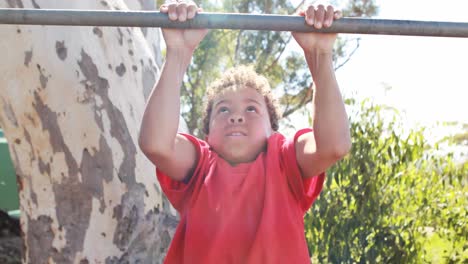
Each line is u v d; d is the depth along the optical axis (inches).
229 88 103.3
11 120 154.9
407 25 92.8
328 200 188.2
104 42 155.6
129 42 160.2
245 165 99.3
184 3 91.5
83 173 149.9
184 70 96.6
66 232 150.6
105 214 149.6
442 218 201.2
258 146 100.6
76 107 150.1
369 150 188.9
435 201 199.0
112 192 149.6
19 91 152.4
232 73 105.7
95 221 149.9
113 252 149.4
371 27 92.0
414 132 193.5
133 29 164.4
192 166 101.3
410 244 191.0
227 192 96.8
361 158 188.2
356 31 92.4
